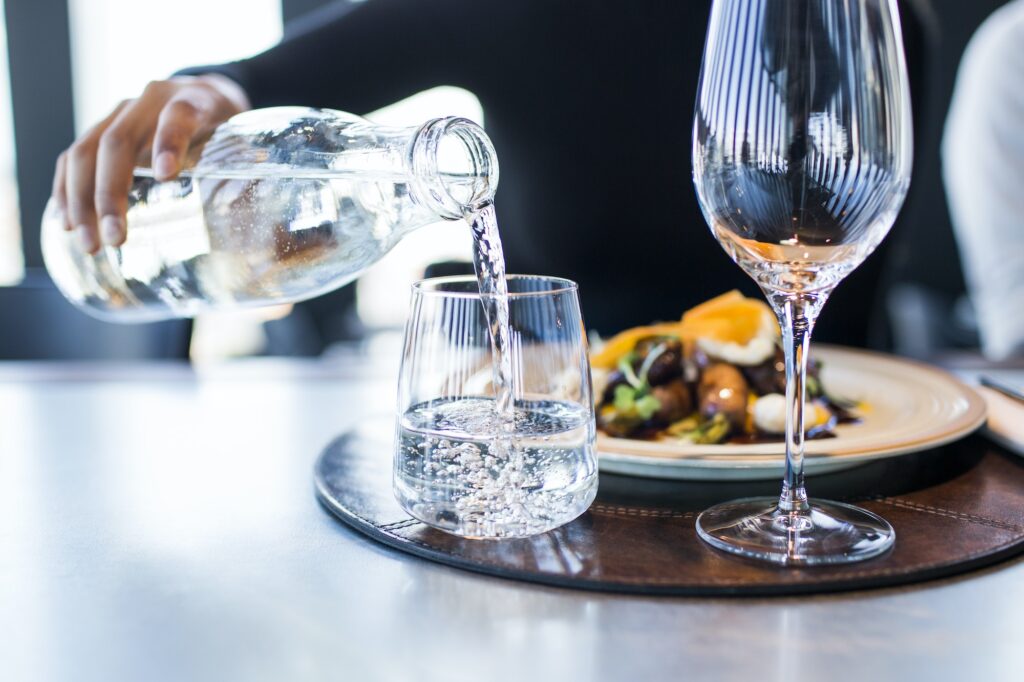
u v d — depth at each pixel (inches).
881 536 19.6
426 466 20.0
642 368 26.5
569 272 51.8
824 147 18.2
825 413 25.9
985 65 72.6
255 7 108.0
